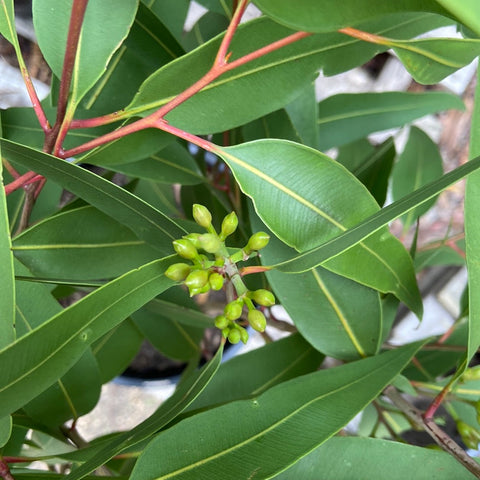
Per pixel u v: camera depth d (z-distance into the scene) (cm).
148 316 40
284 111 27
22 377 17
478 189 21
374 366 24
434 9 14
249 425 22
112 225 27
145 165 32
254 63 24
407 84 59
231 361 30
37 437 36
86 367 29
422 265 41
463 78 59
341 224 23
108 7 23
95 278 28
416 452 22
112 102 30
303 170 23
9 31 22
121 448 20
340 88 59
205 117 24
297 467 22
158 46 27
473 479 22
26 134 29
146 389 60
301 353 30
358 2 15
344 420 22
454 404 30
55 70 23
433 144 41
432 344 36
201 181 34
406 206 18
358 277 25
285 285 27
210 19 34
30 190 26
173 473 21
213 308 42
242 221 36
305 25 15
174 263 20
